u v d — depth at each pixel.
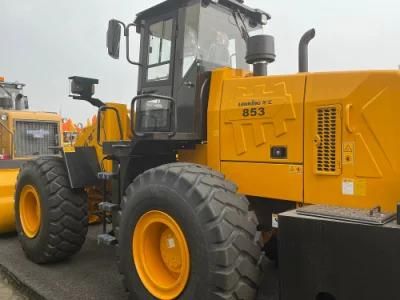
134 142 3.44
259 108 3.00
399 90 2.44
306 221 2.26
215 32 3.67
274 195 2.92
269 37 3.24
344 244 2.13
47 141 7.76
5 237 5.42
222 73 3.29
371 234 2.04
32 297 3.51
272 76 3.01
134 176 3.58
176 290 2.73
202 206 2.57
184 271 2.66
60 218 4.09
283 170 2.88
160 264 2.98
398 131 2.44
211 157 3.28
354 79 2.61
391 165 2.46
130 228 3.03
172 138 3.21
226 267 2.47
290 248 2.32
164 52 3.74
